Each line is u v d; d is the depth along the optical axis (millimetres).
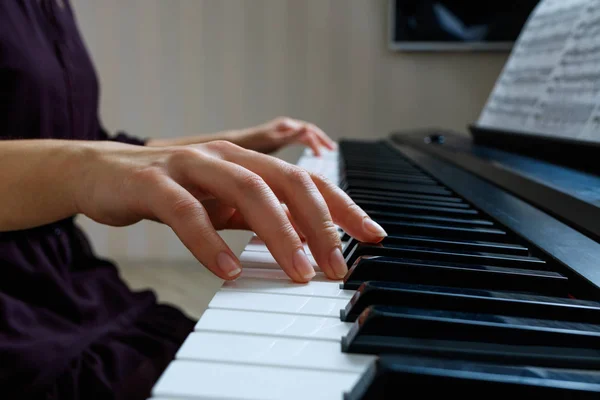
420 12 2162
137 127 2393
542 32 1013
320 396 266
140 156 491
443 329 314
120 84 2363
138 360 801
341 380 281
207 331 329
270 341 319
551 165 804
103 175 480
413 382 258
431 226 532
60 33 941
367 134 2344
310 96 2338
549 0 1058
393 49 2225
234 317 350
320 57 2307
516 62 1078
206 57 2336
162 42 2330
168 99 2369
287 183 451
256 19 2299
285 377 281
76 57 978
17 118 815
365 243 472
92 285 937
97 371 741
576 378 273
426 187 748
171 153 470
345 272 427
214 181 433
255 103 2359
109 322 869
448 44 2170
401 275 408
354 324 328
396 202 643
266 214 418
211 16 2307
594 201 542
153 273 2367
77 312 817
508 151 998
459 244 484
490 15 2121
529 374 272
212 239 410
